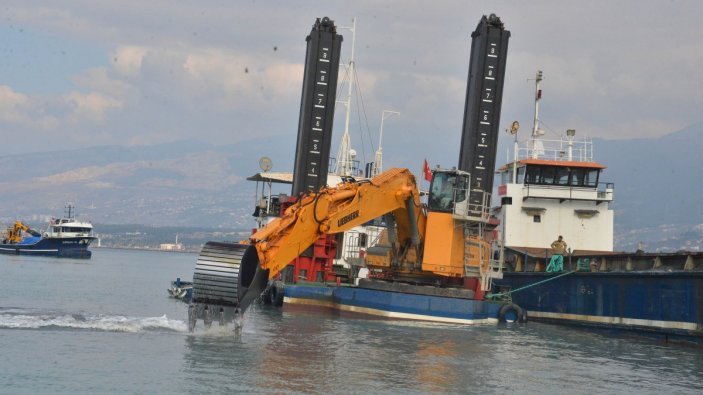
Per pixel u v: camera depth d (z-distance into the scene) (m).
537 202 85.12
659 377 41.34
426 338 52.56
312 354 42.28
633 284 58.19
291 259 53.09
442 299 62.44
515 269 83.50
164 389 32.19
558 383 38.56
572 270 66.69
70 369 35.34
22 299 78.12
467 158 79.12
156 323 51.44
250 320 57.97
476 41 79.75
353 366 39.38
